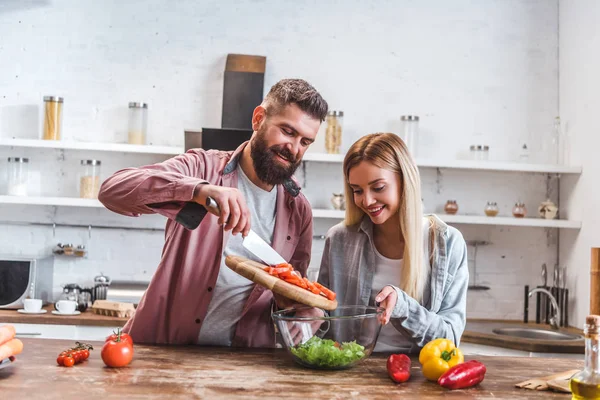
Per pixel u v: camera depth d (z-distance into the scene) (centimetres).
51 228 468
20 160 449
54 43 470
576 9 464
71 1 472
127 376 189
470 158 478
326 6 484
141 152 452
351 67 483
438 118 486
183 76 475
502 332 427
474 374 194
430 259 239
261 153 229
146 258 473
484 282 486
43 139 446
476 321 464
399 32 487
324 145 461
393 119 484
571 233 467
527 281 487
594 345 169
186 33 476
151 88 474
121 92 472
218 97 476
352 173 232
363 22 485
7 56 468
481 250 487
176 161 235
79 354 203
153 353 220
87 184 446
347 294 251
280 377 195
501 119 489
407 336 230
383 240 247
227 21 478
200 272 238
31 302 416
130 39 474
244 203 203
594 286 385
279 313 214
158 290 239
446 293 240
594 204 438
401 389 189
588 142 446
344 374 202
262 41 479
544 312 466
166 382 185
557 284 460
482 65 489
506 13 491
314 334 206
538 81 490
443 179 488
